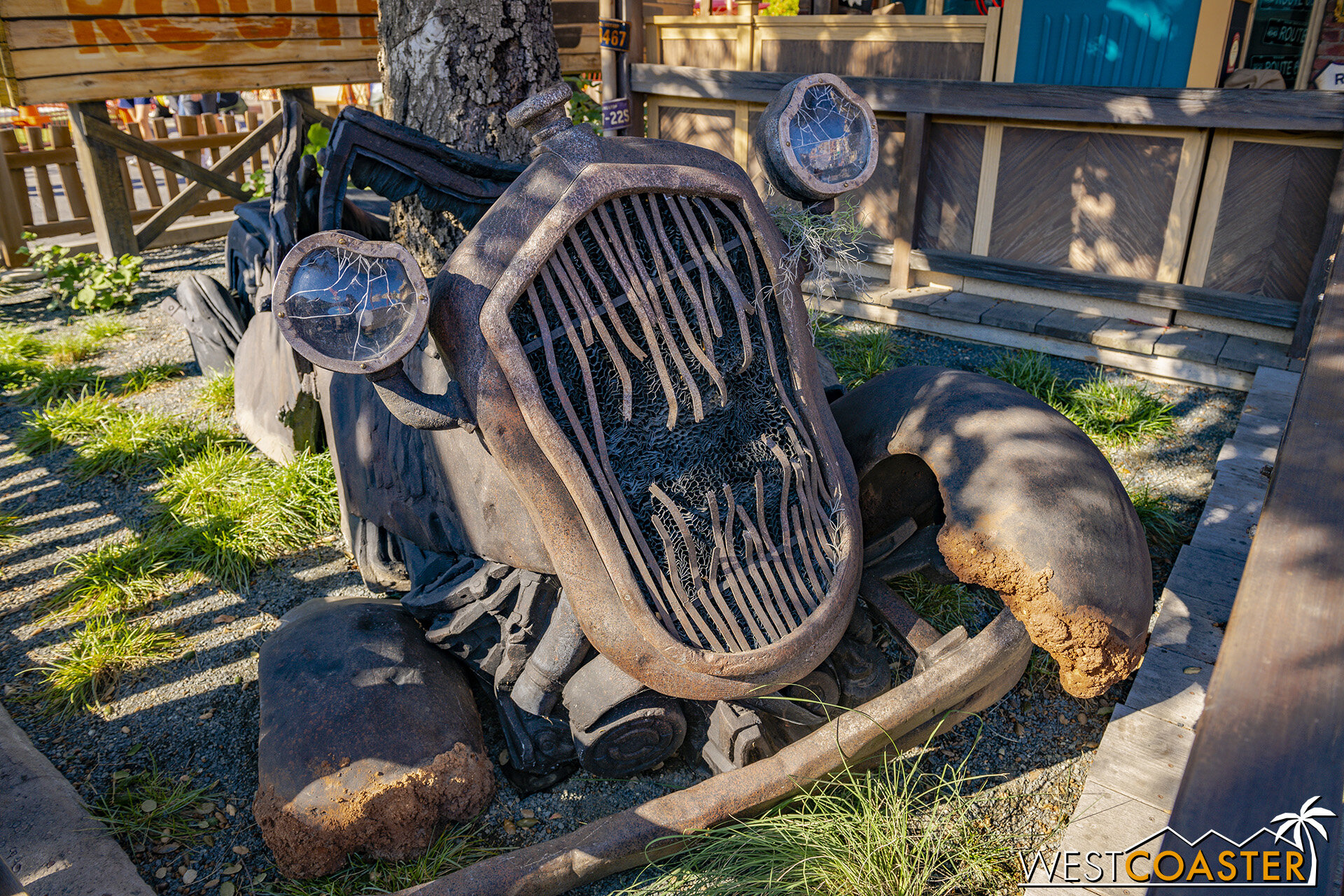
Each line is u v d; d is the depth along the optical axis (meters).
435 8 3.70
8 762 2.68
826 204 2.56
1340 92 4.63
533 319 2.10
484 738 2.79
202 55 7.41
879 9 6.93
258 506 4.04
